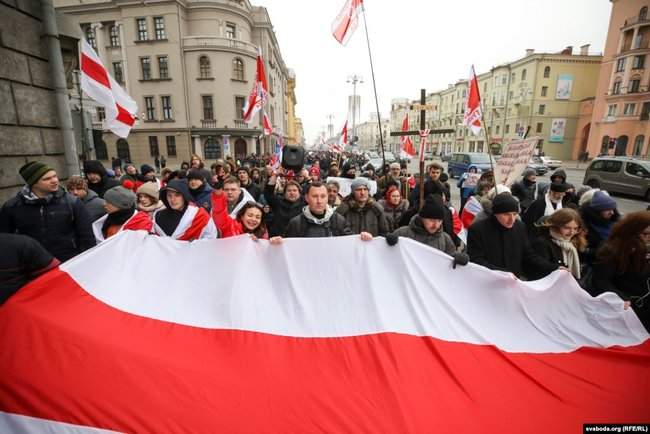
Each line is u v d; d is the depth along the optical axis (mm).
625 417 1693
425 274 2432
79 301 1938
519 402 1752
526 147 4844
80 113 5496
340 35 6207
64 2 29734
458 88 63188
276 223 4285
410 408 1666
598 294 2539
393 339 2094
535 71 45438
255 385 1745
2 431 1489
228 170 6773
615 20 35344
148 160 31719
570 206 4629
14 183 4035
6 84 3941
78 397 1540
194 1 30125
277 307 2307
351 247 2516
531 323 2328
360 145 120875
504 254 2727
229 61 30875
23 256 1999
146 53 30016
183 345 1919
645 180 12797
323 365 1918
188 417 1547
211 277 2346
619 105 34969
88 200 3938
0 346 1642
